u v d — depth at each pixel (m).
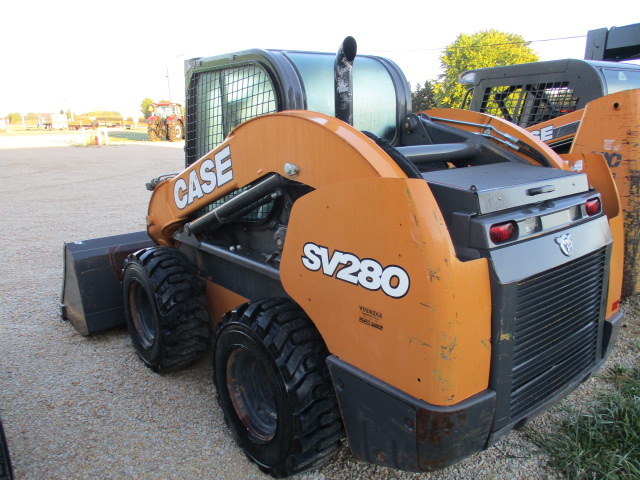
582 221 2.38
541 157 2.86
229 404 2.70
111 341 4.12
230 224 3.14
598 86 5.30
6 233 7.65
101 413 3.12
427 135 3.37
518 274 1.95
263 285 2.91
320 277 2.21
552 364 2.27
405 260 1.84
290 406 2.25
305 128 2.25
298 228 2.28
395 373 1.96
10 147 24.92
